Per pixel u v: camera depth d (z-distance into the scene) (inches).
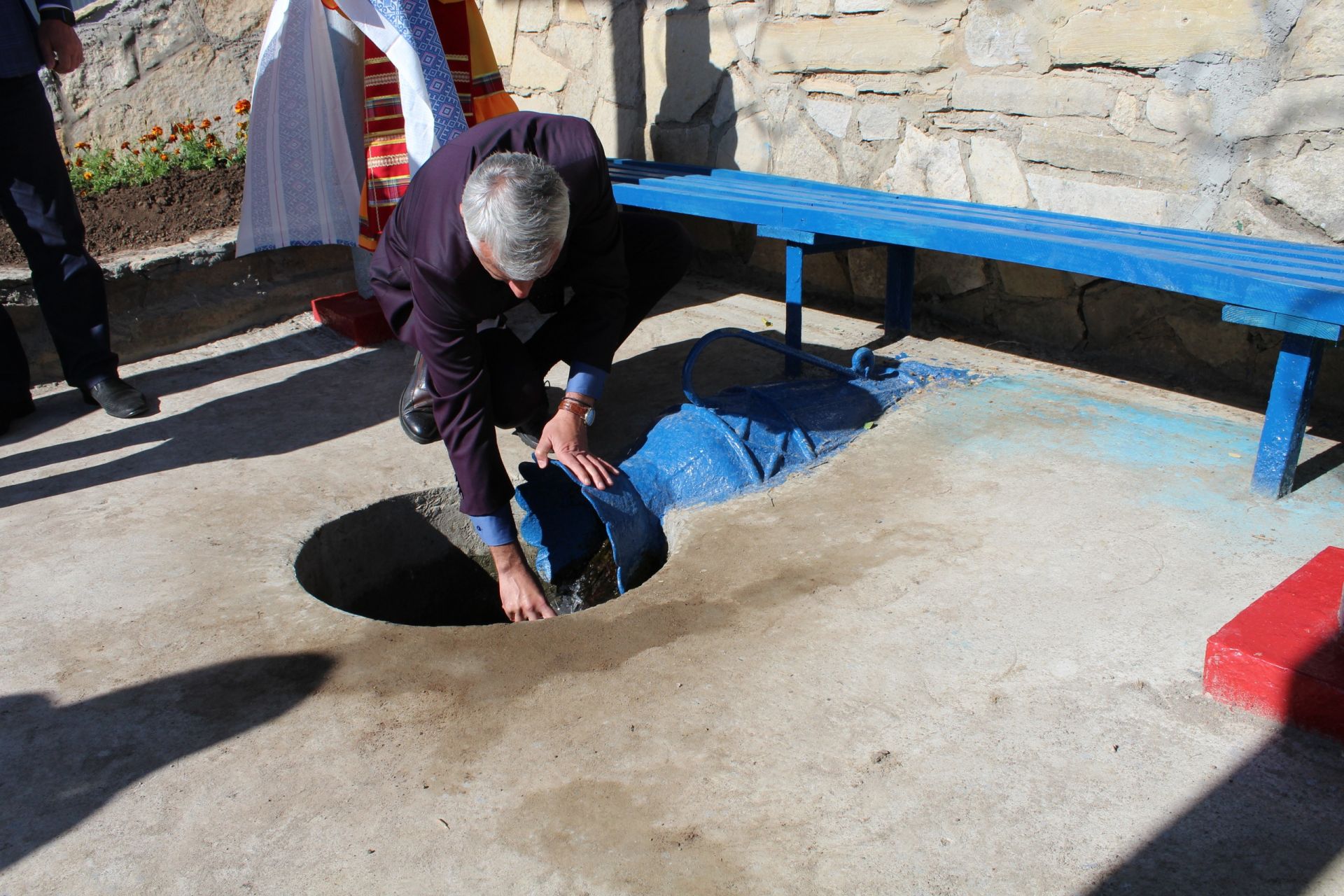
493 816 73.7
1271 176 131.6
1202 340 143.9
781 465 123.9
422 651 93.5
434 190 93.9
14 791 78.3
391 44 139.8
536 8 214.5
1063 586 97.5
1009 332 165.8
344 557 121.3
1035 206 155.3
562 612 121.1
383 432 143.3
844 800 73.5
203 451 138.9
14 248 173.6
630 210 199.6
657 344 171.0
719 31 185.5
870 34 165.9
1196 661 86.5
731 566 104.2
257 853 71.6
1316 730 77.2
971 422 134.5
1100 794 73.0
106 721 85.7
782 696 84.7
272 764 80.0
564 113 218.2
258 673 91.1
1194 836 69.1
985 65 155.2
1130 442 126.5
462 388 95.5
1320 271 108.7
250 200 171.3
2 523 120.9
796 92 179.2
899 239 131.5
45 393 161.8
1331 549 93.3
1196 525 107.0
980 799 73.0
